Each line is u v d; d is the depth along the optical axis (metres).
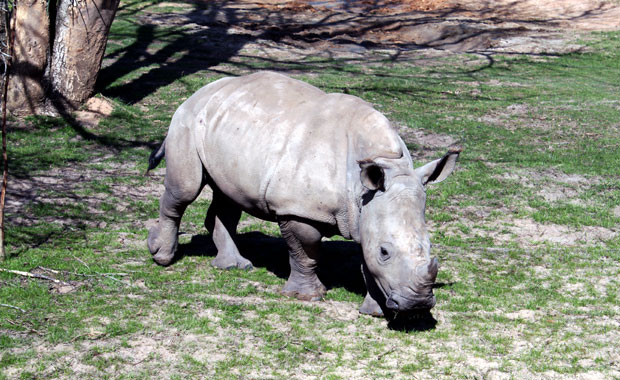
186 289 7.93
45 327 6.82
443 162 6.86
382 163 6.76
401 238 6.40
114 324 6.91
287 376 6.12
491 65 23.09
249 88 7.91
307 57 23.16
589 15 31.95
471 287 8.32
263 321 7.19
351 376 6.16
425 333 7.09
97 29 15.41
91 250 8.98
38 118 15.05
